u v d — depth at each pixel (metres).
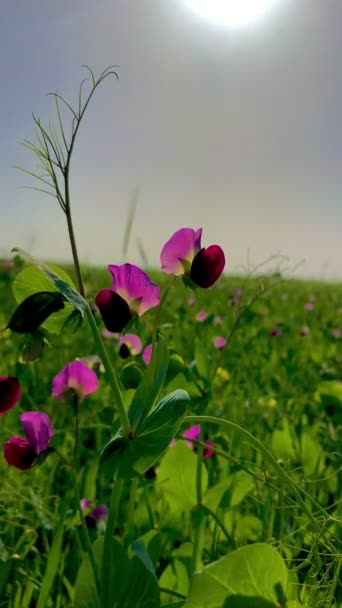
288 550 0.39
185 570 0.36
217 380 0.80
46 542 0.41
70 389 0.33
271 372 0.94
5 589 0.37
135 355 0.47
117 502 0.26
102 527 0.42
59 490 0.51
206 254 0.28
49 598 0.36
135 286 0.28
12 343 0.91
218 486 0.38
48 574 0.31
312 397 0.82
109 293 0.28
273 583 0.24
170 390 0.38
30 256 0.24
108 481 0.53
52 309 0.25
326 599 0.31
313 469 0.50
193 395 0.42
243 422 0.67
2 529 0.43
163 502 0.43
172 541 0.43
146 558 0.25
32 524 0.44
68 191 0.26
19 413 0.59
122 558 0.28
